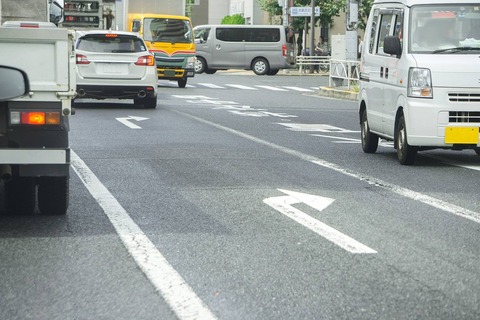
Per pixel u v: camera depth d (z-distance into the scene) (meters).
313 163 17.22
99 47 31.91
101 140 20.84
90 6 40.25
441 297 7.81
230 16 106.06
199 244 9.84
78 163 16.58
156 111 31.09
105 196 12.93
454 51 17.55
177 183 14.27
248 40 67.56
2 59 10.29
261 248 9.68
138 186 13.92
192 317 7.15
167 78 49.94
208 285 8.14
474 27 17.88
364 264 9.01
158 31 49.75
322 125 26.72
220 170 15.88
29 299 7.66
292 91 48.56
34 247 9.62
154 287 8.06
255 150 19.27
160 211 11.80
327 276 8.50
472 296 7.86
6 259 9.09
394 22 18.72
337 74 46.41
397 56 18.00
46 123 10.36
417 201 12.92
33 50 10.32
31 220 11.13
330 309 7.40
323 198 13.00
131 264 8.92
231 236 10.28
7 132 10.34
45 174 10.39
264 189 13.76
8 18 17.30
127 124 25.36
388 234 10.54
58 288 8.02
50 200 11.31
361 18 73.69
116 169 15.84
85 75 31.67
